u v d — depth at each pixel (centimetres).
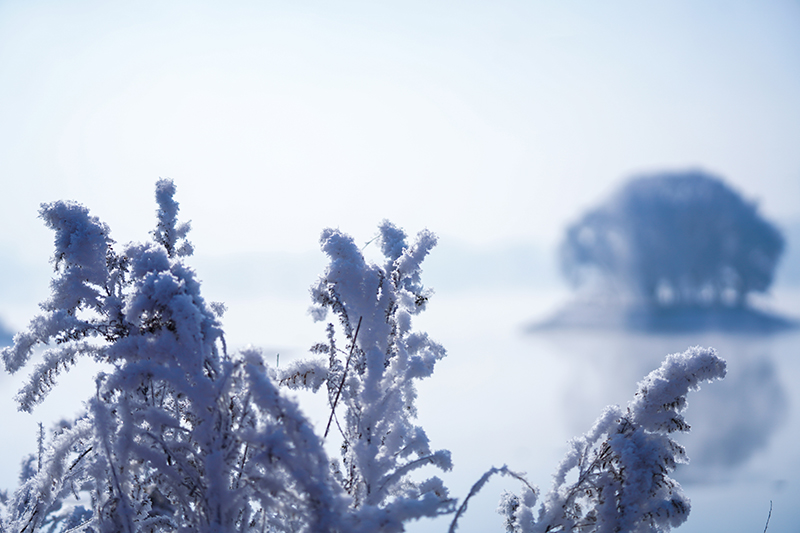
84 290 820
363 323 846
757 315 13112
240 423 727
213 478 701
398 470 790
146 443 813
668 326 11831
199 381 717
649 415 863
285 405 666
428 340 921
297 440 660
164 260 791
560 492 873
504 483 1991
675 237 15262
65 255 827
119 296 833
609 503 817
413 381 916
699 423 3356
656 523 840
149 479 823
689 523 1591
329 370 866
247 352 725
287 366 861
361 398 802
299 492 669
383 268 878
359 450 779
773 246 14962
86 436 808
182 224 983
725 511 1684
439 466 818
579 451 895
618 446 830
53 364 782
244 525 754
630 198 15650
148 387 853
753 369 5659
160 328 773
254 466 736
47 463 798
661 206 15412
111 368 812
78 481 899
